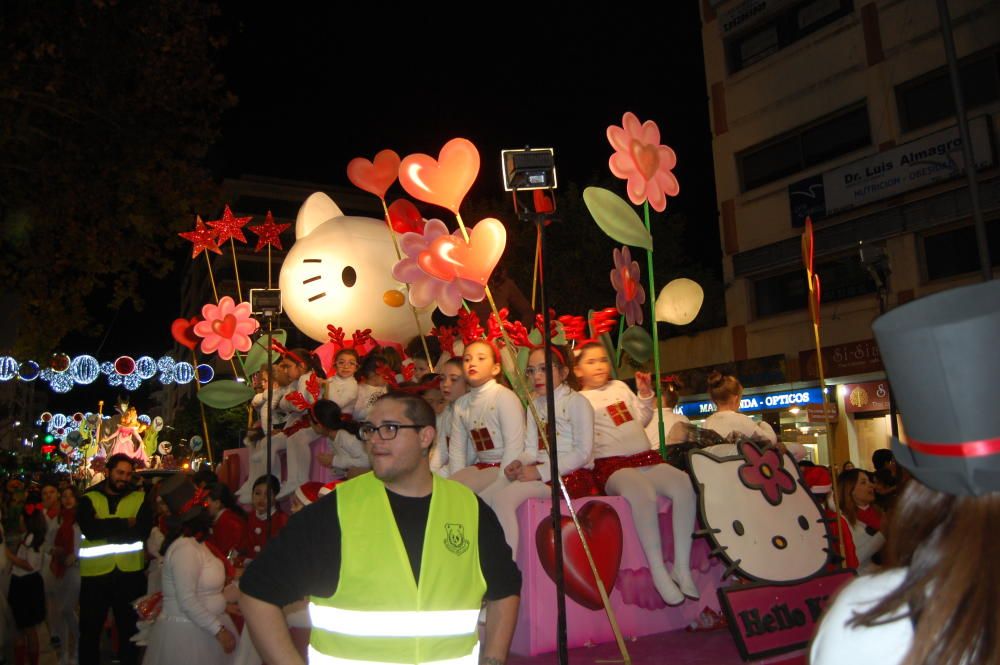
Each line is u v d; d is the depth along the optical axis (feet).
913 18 55.36
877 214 56.80
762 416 64.44
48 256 42.86
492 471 18.08
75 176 41.81
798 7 63.31
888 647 4.28
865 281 57.72
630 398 20.01
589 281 69.72
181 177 43.32
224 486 21.47
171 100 41.73
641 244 19.80
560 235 70.49
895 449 4.66
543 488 17.01
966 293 4.39
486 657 8.79
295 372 27.89
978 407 4.09
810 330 60.80
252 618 8.26
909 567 4.47
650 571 17.57
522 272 69.92
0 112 38.22
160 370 67.00
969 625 4.01
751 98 66.28
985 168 51.34
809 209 61.16
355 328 29.89
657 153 19.97
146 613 17.69
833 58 60.34
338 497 8.81
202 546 17.65
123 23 39.75
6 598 26.30
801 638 15.56
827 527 17.90
